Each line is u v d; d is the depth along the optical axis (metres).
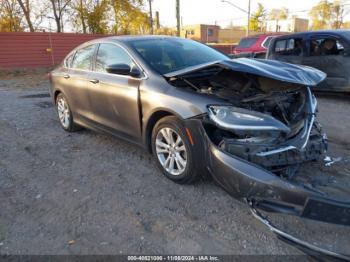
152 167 4.19
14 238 2.82
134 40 4.49
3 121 6.77
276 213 2.85
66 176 4.02
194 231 2.85
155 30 38.62
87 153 4.79
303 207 2.54
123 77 4.21
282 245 2.64
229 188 2.94
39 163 4.46
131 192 3.56
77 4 26.75
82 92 5.05
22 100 9.40
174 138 3.62
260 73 3.07
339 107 7.39
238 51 14.23
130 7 28.36
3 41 18.67
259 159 2.91
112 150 4.87
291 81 3.00
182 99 3.39
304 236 2.74
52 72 6.12
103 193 3.55
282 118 3.34
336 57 7.92
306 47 8.56
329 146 4.77
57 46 20.66
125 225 2.96
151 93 3.71
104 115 4.66
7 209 3.28
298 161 3.13
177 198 3.40
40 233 2.88
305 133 3.22
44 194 3.57
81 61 5.24
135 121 4.04
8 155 4.79
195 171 3.41
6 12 23.88
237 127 2.92
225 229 2.87
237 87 3.53
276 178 2.67
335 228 2.83
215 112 3.09
